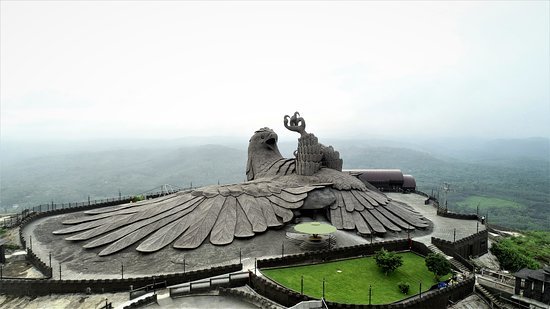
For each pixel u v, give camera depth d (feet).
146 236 151.33
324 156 207.72
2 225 201.05
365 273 132.05
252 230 154.81
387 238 166.30
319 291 116.98
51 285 124.98
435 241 161.38
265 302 110.83
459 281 133.28
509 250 184.96
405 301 116.16
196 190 180.14
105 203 230.48
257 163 216.74
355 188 188.85
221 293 118.73
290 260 134.21
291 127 202.80
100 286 123.65
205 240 148.56
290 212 165.78
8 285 127.54
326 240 150.71
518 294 133.90
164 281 124.77
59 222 193.26
